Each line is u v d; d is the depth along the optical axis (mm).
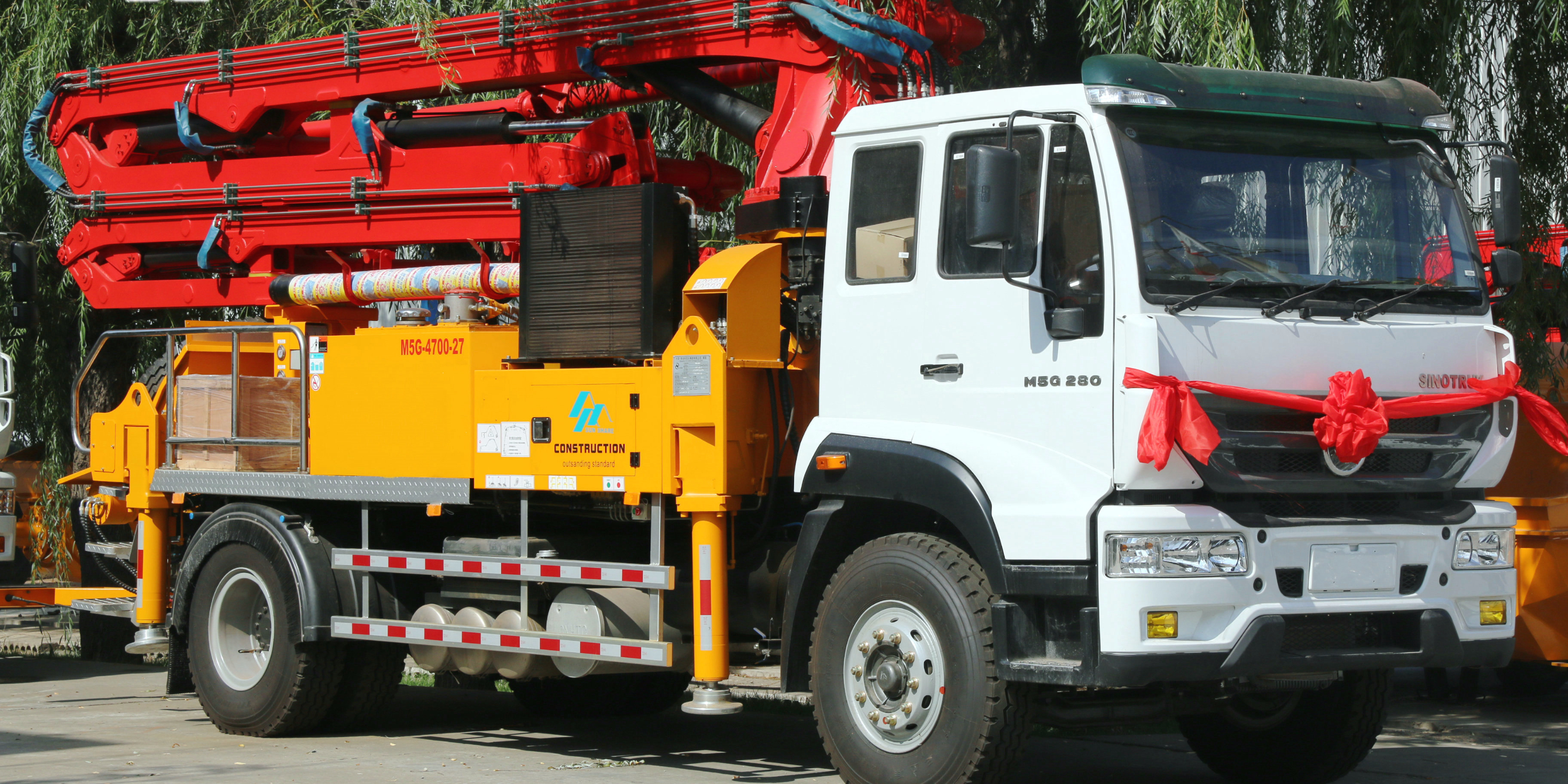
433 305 9461
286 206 10422
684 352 7848
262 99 10523
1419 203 7301
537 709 11094
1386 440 6801
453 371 8797
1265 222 6875
